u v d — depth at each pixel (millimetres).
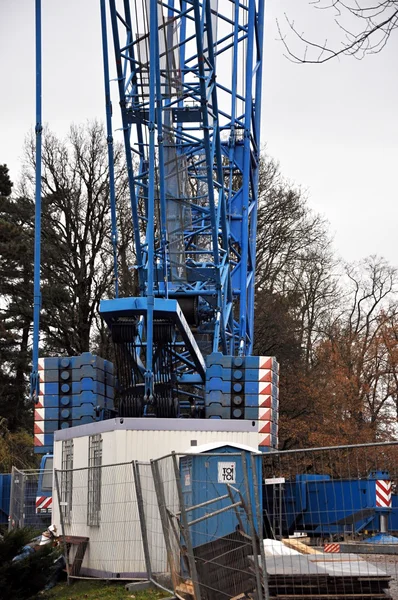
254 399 31125
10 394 64438
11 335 58469
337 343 60812
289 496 16391
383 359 58062
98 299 58656
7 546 15359
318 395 56250
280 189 62312
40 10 29766
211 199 33562
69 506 21969
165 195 34312
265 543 14500
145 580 18188
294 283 66250
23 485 27312
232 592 13859
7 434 54906
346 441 53844
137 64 32875
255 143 42469
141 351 30719
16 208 58906
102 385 31562
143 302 27734
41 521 29406
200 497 17594
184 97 32594
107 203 58375
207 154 32844
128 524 18516
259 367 31406
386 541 13406
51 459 30516
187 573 15266
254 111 42625
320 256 64938
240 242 41125
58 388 31156
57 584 20250
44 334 59969
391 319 61156
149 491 17938
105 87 34469
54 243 58062
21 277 58906
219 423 21609
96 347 60719
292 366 60594
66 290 56969
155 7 29891
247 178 40969
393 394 57250
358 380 56781
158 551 17641
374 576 13078
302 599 12977
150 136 29938
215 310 35438
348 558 13609
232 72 41562
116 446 20641
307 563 13383
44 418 30969
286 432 57219
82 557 19781
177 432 21094
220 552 14203
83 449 22484
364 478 14781
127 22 32844
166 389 28859
